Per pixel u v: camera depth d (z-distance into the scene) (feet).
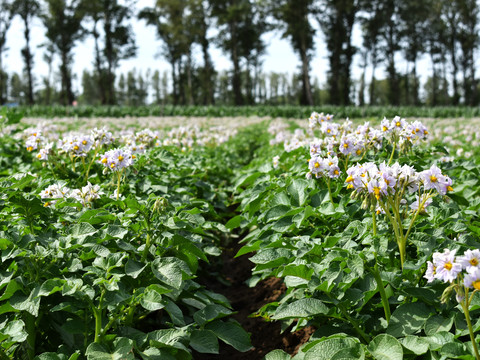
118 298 9.50
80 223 11.54
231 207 25.93
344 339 8.97
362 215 14.23
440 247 10.59
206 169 28.66
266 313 13.03
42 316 9.91
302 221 13.97
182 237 12.03
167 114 116.78
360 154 16.17
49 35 216.95
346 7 190.49
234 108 119.55
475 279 7.23
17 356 9.34
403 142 14.56
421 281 10.56
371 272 9.94
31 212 12.31
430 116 112.16
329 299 10.04
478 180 18.08
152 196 12.93
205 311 11.10
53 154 18.52
